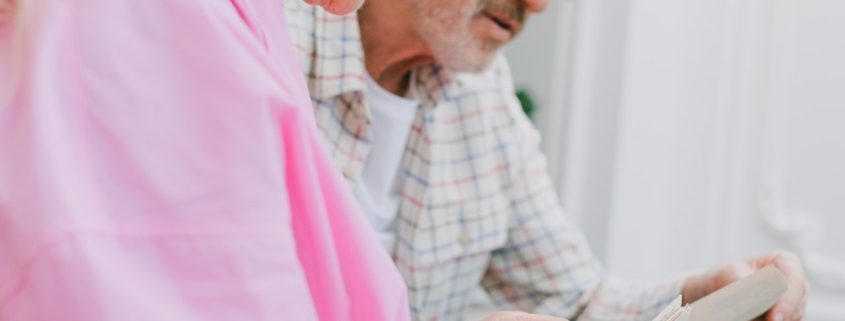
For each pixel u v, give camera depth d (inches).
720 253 85.0
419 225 49.6
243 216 16.2
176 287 15.6
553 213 55.4
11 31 17.7
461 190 51.4
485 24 43.0
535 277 55.6
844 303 83.2
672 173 84.7
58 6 16.6
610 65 83.7
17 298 15.0
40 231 14.7
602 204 85.1
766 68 82.8
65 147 15.4
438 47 43.8
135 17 16.9
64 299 14.6
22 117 15.7
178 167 16.2
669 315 29.5
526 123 56.2
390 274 20.0
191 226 15.9
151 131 16.2
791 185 83.6
